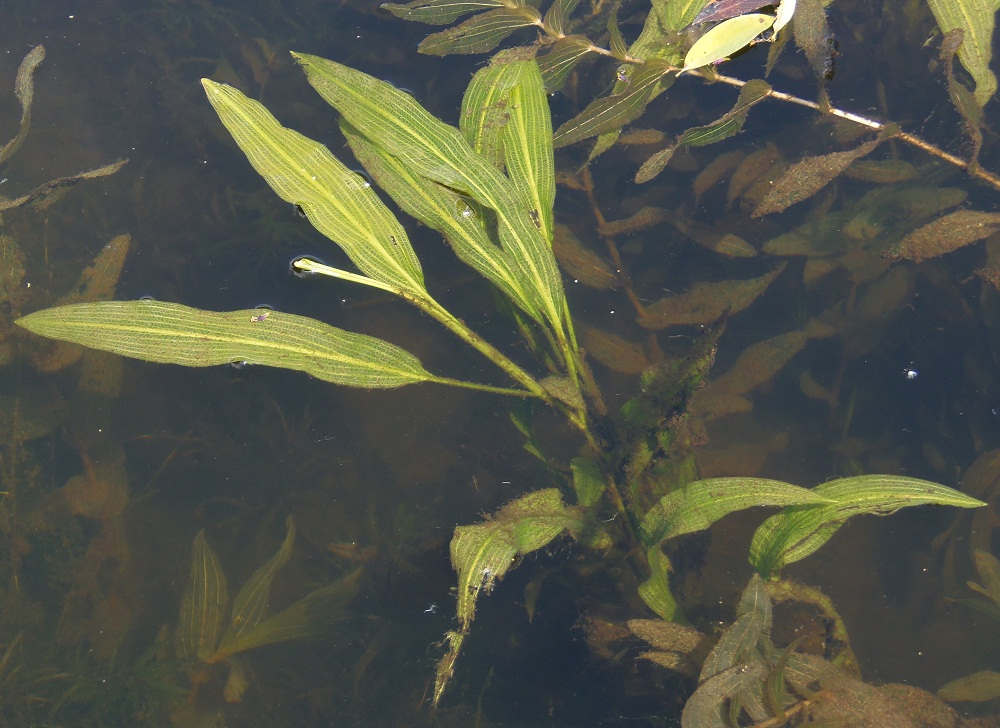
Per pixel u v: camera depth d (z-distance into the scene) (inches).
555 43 34.0
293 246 36.1
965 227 33.0
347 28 38.1
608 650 32.8
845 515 30.9
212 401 35.5
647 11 36.3
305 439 35.4
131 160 37.2
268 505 34.9
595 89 36.0
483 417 35.2
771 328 35.1
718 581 32.9
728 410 34.4
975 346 34.3
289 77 37.9
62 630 33.9
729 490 30.9
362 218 32.2
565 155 36.0
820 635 32.1
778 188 33.6
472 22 34.2
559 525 31.6
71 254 36.3
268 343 31.6
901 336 34.7
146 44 38.7
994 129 35.0
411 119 32.2
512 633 33.5
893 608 33.3
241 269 36.0
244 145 31.9
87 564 34.3
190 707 33.4
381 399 35.5
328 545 34.6
